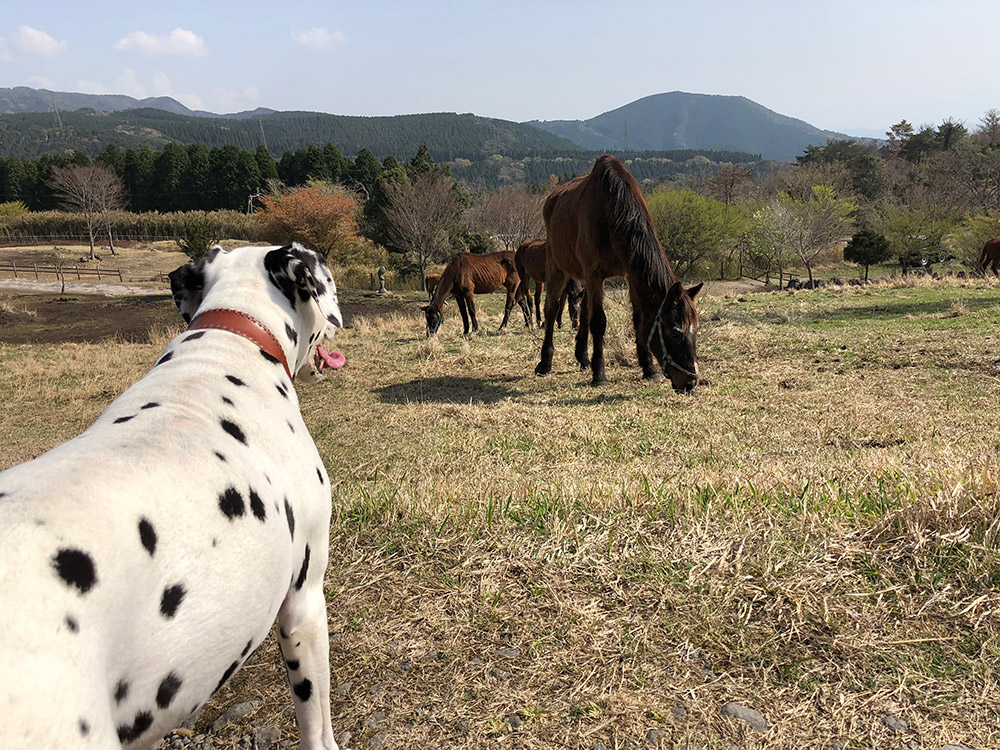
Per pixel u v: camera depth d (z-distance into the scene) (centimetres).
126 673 115
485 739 225
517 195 5084
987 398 729
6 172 9212
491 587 309
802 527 329
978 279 2050
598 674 250
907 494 346
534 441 694
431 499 418
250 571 141
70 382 1277
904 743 211
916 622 262
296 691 185
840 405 744
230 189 8938
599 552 329
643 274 818
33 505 111
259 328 197
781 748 213
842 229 4219
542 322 1753
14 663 93
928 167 6394
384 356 1340
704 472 480
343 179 8569
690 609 281
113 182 6944
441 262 4516
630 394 891
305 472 178
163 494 129
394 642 278
